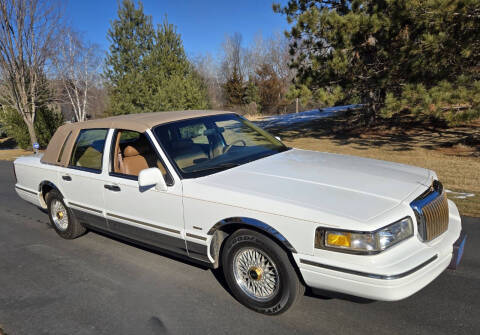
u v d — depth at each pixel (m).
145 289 3.98
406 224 2.89
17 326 3.46
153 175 3.61
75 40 31.30
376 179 3.40
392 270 2.66
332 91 13.47
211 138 4.28
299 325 3.19
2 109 23.08
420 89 10.20
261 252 3.25
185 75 22.34
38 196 5.68
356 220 2.77
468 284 3.67
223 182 3.52
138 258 4.77
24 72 18.66
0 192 9.44
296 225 2.95
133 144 4.41
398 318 3.20
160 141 3.95
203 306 3.60
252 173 3.66
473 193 6.57
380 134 15.71
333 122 20.50
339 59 12.66
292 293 3.14
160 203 3.81
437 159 10.16
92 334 3.28
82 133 4.89
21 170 5.93
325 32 12.98
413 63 11.21
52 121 23.22
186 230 3.67
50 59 20.30
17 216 7.12
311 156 4.21
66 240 5.59
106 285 4.13
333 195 3.11
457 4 9.31
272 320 3.30
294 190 3.24
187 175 3.71
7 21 16.78
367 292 2.72
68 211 5.23
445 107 9.97
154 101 18.89
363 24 11.98
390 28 11.61
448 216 3.33
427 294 3.54
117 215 4.33
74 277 4.38
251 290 3.46
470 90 9.51
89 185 4.58
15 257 5.09
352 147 13.26
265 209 3.10
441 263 2.96
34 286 4.23
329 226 2.82
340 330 3.09
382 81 12.32
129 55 22.31
